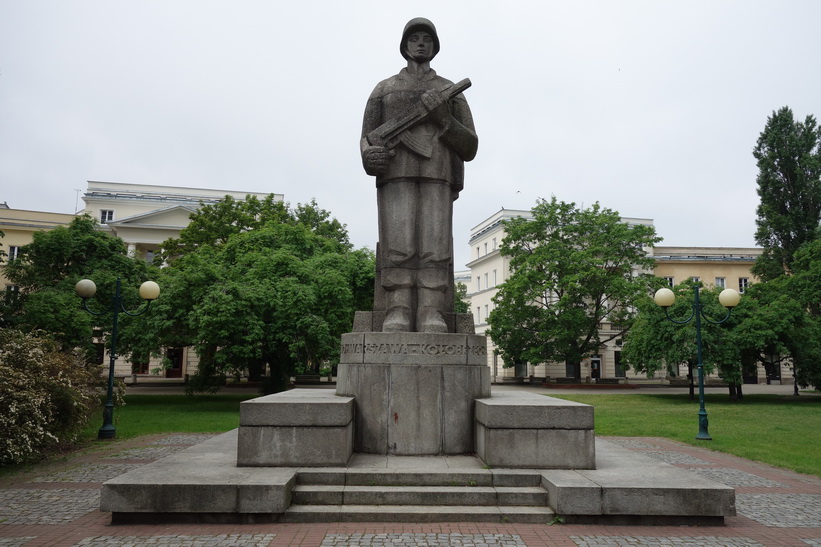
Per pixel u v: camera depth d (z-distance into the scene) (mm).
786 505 6641
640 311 27703
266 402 6348
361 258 25391
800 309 25750
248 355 19062
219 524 5422
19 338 10625
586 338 36875
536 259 35031
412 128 7984
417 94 8148
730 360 23906
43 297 20438
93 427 14570
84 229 24203
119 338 20500
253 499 5449
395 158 8000
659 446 12148
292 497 5758
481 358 7469
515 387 39375
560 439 6281
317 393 8320
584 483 5641
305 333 19891
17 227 41094
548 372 43656
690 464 9758
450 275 8102
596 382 42844
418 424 6977
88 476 8305
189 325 19297
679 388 39375
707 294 25438
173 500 5461
